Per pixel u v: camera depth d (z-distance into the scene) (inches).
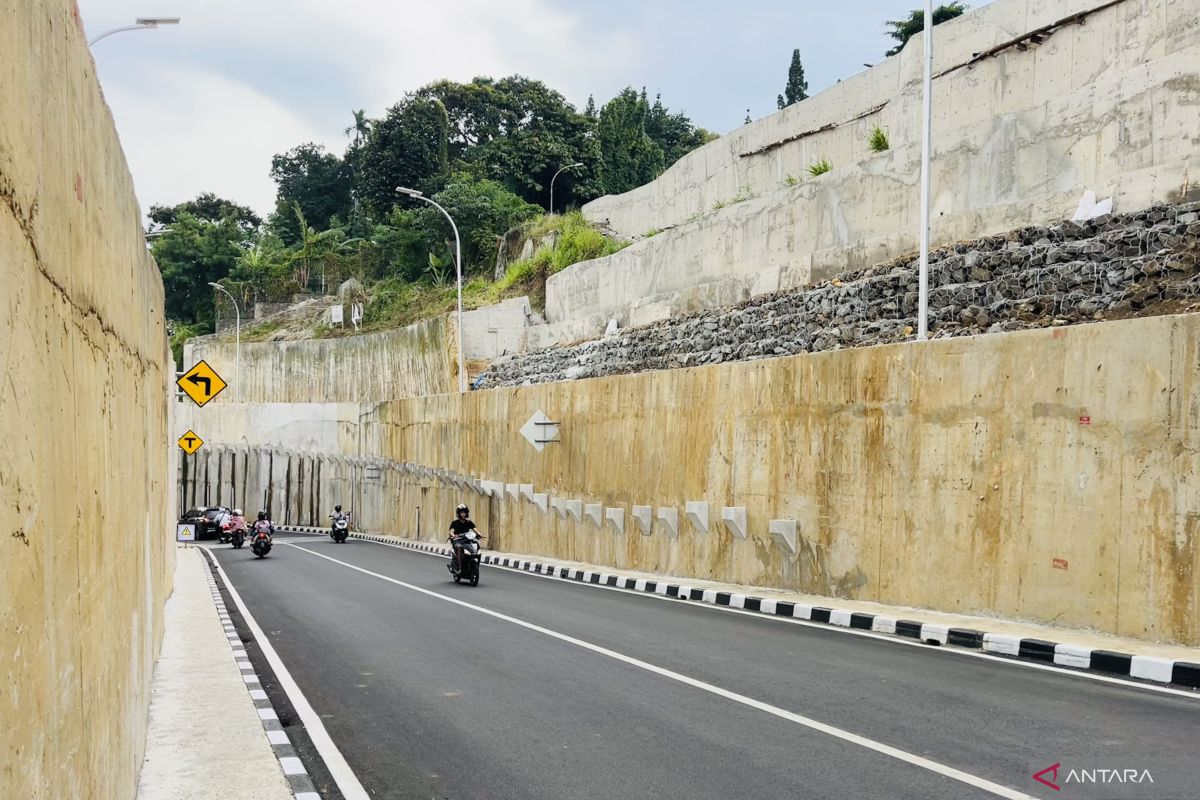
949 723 316.2
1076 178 701.9
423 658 473.4
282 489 2190.0
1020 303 665.0
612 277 1504.7
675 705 355.6
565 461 1060.5
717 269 1189.1
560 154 2847.0
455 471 1456.7
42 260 137.4
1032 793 240.5
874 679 397.1
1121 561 452.4
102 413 205.0
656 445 871.7
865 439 616.4
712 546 779.4
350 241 3152.1
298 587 858.8
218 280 3341.5
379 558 1274.6
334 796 262.1
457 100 3115.2
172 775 278.1
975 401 536.7
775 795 246.5
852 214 941.8
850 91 1259.2
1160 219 598.5
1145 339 447.5
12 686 112.0
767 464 711.7
